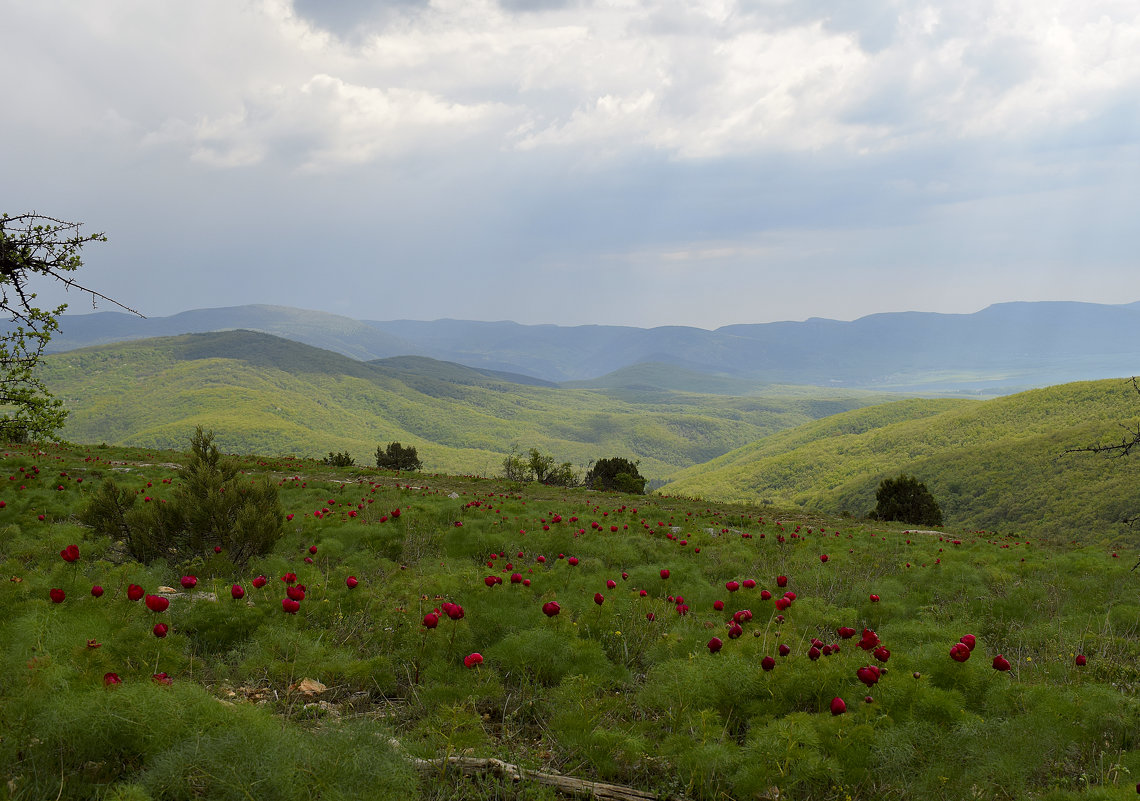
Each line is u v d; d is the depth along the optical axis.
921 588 8.69
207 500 7.93
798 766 2.93
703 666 3.98
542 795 2.93
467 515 13.30
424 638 4.57
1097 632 6.31
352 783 2.52
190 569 7.20
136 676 3.38
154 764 2.48
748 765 2.99
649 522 16.08
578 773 3.31
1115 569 9.97
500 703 4.16
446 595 5.76
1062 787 3.28
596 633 5.29
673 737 3.26
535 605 5.53
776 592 7.55
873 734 3.20
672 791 3.12
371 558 7.89
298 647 4.17
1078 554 12.84
